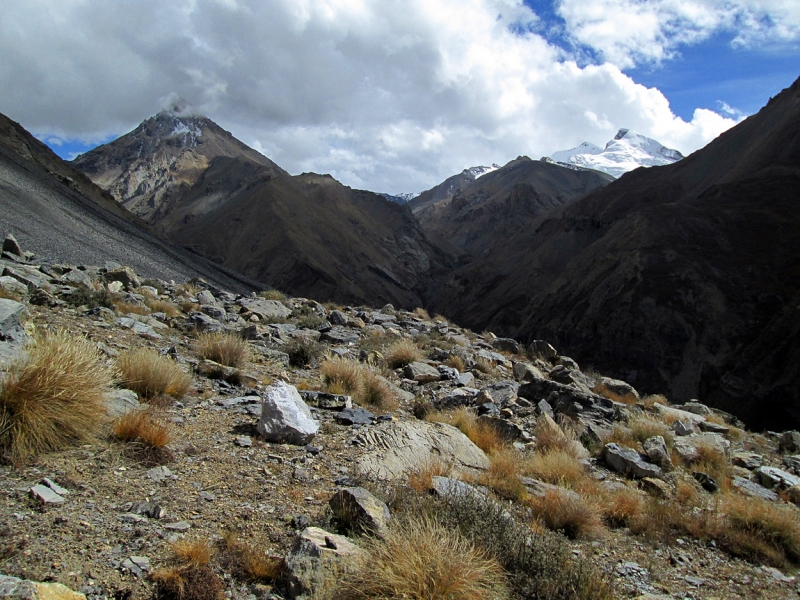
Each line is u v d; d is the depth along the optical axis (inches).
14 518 157.9
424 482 249.8
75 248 1395.2
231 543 171.9
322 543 169.9
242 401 330.3
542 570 189.5
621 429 455.8
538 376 585.0
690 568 245.6
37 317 387.5
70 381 224.7
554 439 383.9
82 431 217.0
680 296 4982.8
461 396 458.0
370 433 307.3
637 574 227.0
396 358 576.1
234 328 598.5
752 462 453.4
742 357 4047.7
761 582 241.4
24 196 1750.7
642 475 366.0
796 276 4800.7
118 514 174.7
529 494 289.0
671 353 4626.0
